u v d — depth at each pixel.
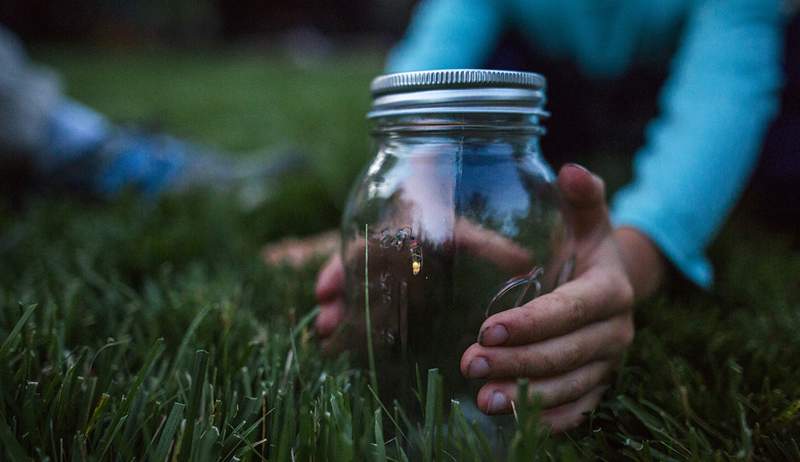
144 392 0.31
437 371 0.27
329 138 1.30
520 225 0.31
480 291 0.31
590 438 0.30
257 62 5.15
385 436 0.31
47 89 0.86
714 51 0.50
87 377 0.32
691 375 0.35
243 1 7.75
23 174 0.84
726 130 0.46
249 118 1.71
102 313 0.42
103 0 5.96
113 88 2.61
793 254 0.56
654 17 0.65
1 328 0.37
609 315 0.32
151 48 6.15
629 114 0.77
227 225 0.65
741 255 0.55
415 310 0.31
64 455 0.28
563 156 0.81
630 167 0.77
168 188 0.81
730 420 0.31
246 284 0.48
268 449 0.29
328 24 8.48
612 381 0.34
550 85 0.75
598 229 0.34
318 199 0.79
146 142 0.90
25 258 0.54
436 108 0.30
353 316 0.34
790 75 0.62
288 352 0.35
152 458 0.27
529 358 0.29
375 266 0.32
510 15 0.72
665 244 0.42
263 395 0.30
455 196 0.31
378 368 0.33
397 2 8.55
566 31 0.69
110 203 0.76
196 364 0.29
